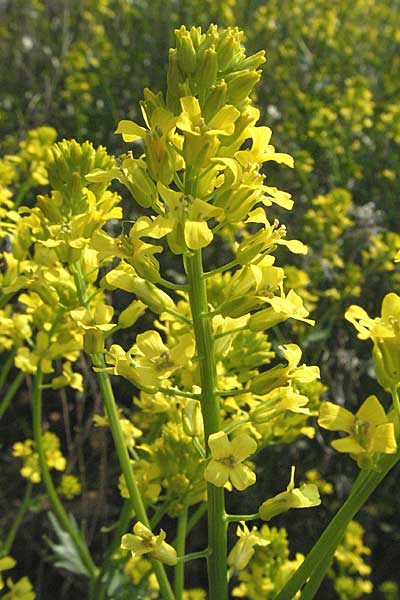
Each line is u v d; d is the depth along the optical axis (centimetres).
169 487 22
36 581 35
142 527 17
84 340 18
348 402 39
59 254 20
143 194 17
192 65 17
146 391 17
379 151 53
